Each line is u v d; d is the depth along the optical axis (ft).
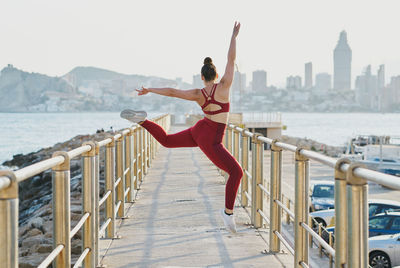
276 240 21.39
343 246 12.32
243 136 31.55
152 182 42.45
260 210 25.89
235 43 18.40
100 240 23.70
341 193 12.32
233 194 18.57
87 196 17.84
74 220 39.55
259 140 25.22
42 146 255.70
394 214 43.96
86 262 17.90
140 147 42.83
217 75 18.62
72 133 376.68
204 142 18.34
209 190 38.17
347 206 11.18
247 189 31.73
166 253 21.43
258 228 25.95
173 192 37.29
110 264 19.84
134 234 24.81
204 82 18.67
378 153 106.73
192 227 26.25
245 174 31.60
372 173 10.09
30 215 59.72
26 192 91.91
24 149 238.68
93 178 17.94
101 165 81.20
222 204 32.53
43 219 47.06
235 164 18.37
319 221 49.24
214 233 24.93
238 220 27.78
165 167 53.72
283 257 20.81
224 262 20.15
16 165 147.23
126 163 33.19
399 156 104.68
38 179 94.84
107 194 22.48
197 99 18.19
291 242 41.19
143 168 47.16
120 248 22.22
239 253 21.44
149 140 54.08
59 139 309.83
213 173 48.37
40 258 30.50
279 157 21.18
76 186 63.72
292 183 93.97
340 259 12.29
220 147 18.37
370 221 44.60
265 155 144.87
